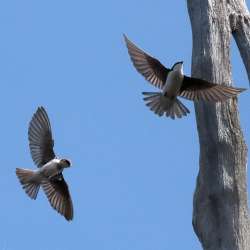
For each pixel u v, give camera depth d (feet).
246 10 51.21
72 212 35.60
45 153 35.76
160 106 36.68
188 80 36.81
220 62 47.96
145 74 37.27
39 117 35.73
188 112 36.52
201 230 45.37
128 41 37.47
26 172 35.45
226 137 45.85
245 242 44.37
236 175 45.44
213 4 49.60
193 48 48.85
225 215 44.78
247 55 50.44
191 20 49.75
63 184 35.58
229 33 49.34
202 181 45.88
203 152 46.11
